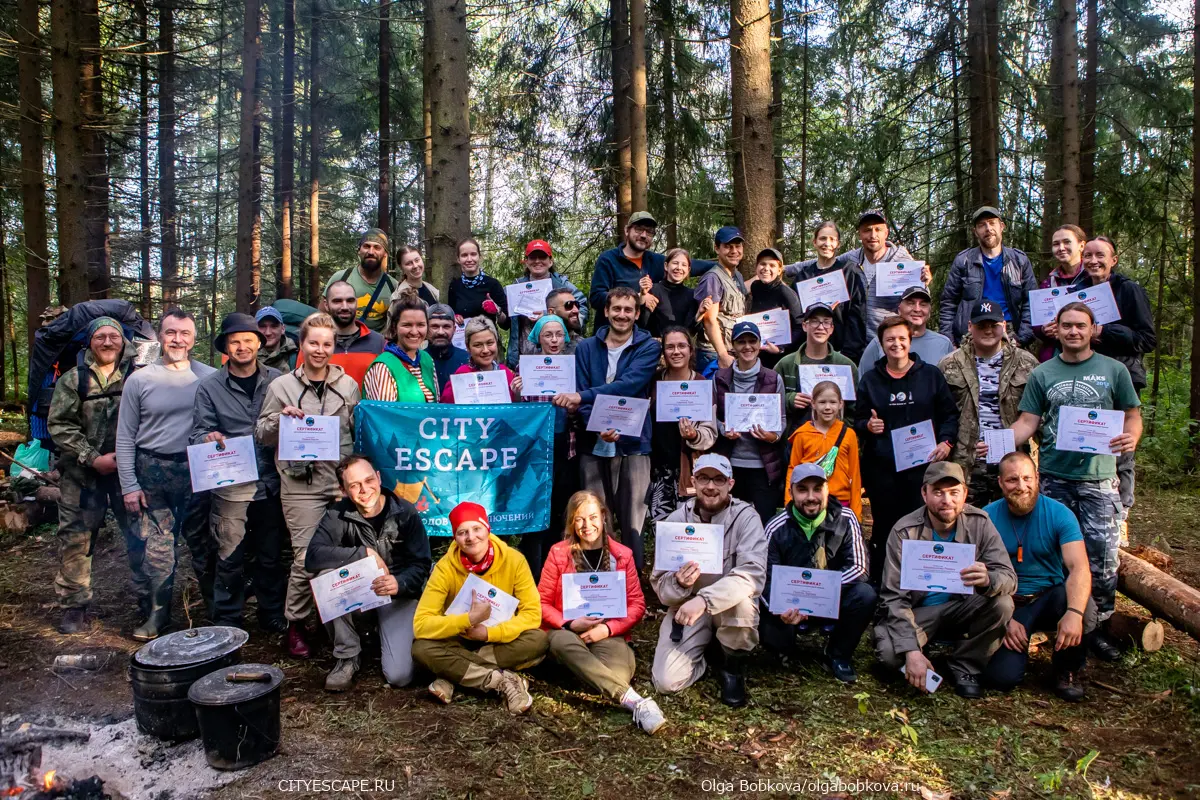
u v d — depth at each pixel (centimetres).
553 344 538
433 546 636
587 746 374
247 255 1257
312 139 1772
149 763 351
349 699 418
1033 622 437
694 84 1334
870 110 1494
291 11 1599
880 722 397
